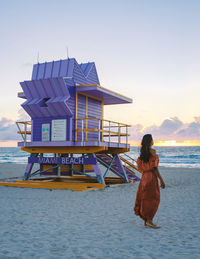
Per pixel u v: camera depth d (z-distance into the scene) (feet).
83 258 13.74
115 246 15.52
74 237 17.28
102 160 47.80
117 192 38.01
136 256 13.96
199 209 26.53
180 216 23.43
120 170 49.57
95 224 20.59
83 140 40.68
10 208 26.78
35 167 106.22
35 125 44.68
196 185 48.70
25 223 20.90
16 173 74.54
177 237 17.22
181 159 203.41
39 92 43.29
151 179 19.13
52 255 14.17
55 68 45.27
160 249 14.99
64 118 42.09
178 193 37.96
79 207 27.35
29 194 35.96
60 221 21.56
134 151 329.31
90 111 46.06
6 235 17.75
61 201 30.78
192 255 14.10
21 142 45.42
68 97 40.88
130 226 19.99
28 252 14.61
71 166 51.29
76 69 44.29
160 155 256.11
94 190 39.91
